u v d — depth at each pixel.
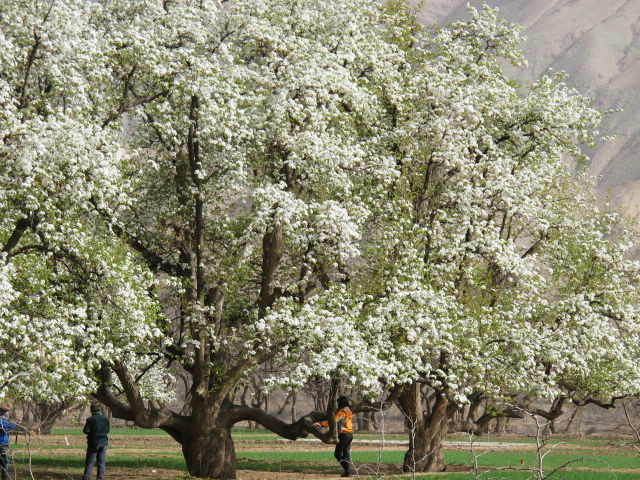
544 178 38.91
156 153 32.44
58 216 26.56
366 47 36.72
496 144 38.91
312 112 31.39
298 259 32.53
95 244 27.16
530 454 50.81
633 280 40.81
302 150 31.06
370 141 35.62
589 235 40.28
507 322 34.38
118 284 26.89
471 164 35.16
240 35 32.72
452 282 33.16
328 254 30.67
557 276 40.28
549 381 34.97
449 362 33.03
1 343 25.02
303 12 34.41
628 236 41.31
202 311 31.36
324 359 28.34
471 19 42.16
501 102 38.62
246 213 33.19
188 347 32.44
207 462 31.89
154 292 29.80
